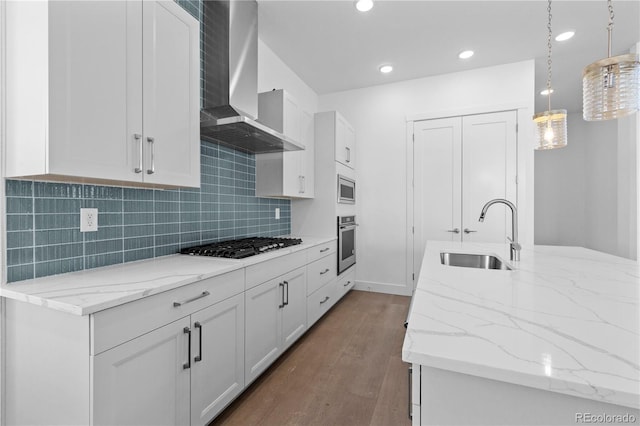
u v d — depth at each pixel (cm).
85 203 146
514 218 180
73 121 112
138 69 138
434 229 372
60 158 108
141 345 113
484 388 62
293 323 236
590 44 296
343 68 348
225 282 158
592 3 234
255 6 235
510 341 69
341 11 247
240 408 170
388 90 391
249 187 278
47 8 105
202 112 207
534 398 58
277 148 259
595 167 484
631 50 298
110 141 126
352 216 393
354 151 403
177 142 159
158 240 185
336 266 339
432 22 260
